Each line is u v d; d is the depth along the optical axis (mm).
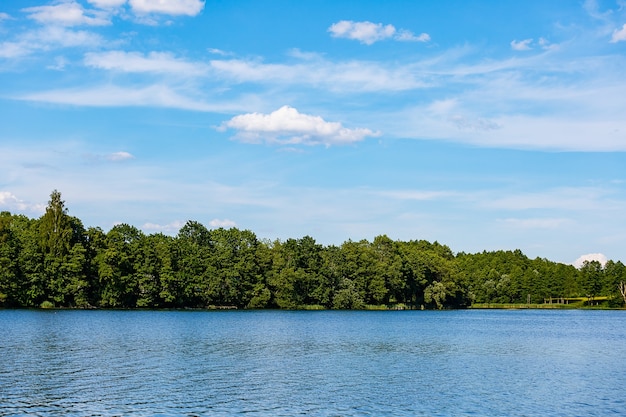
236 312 153000
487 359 61781
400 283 190375
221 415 33875
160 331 86312
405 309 198125
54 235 136750
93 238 146750
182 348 64812
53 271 134375
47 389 39656
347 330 98875
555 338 91875
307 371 50062
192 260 158500
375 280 185625
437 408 36688
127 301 151500
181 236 181625
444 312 191000
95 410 34219
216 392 40031
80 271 138250
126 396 38094
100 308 145375
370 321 127188
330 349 67938
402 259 195750
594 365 58438
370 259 188000
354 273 184125
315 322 118562
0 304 133750
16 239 136500
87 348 62219
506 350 71750
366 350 67688
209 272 159625
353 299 178875
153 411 34344
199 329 92250
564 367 56594
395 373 50031
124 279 144625
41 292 133500
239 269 164375
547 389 43938
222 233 183375
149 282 150000
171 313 137750
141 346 65562
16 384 41125
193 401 37125
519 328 115875
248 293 166125
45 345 64188
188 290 155625
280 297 170375
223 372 48438
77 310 134375
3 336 73125
